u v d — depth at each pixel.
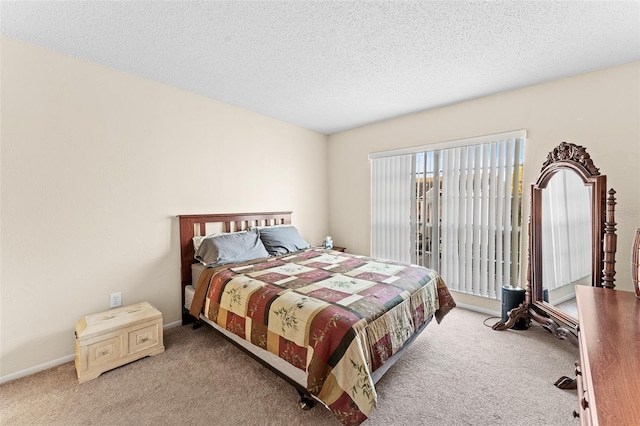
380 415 1.49
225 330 2.06
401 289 1.92
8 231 1.79
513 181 2.75
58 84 1.97
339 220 4.30
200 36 1.82
